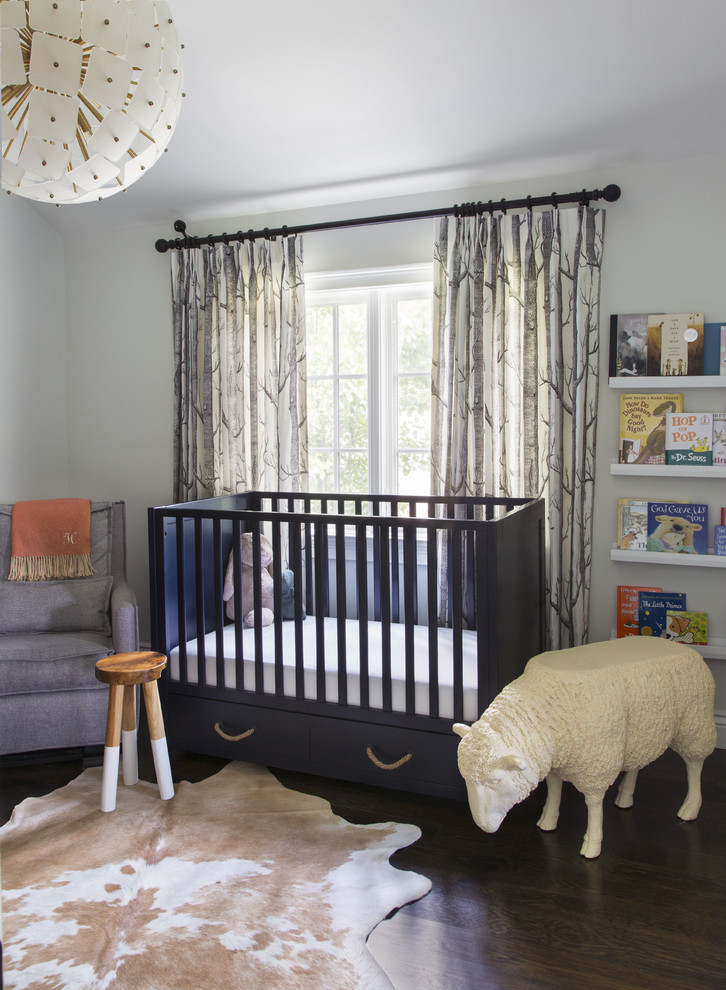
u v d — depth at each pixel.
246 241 3.27
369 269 3.13
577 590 2.77
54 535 3.04
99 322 3.69
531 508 2.47
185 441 3.42
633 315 2.70
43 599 2.88
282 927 1.67
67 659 2.60
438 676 2.26
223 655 2.54
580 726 1.85
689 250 2.66
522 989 1.49
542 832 2.10
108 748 2.21
